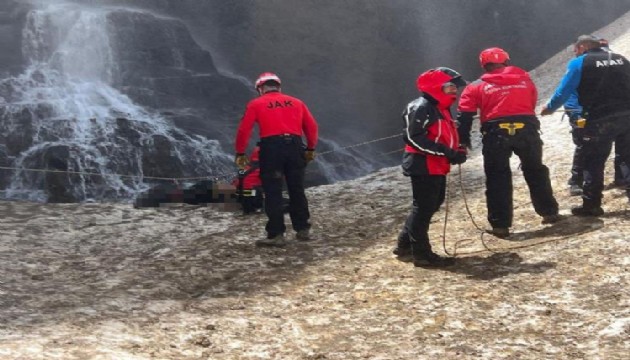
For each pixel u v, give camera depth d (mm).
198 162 17094
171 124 17766
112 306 5359
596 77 6355
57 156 15422
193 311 5293
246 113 6973
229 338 4734
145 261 6781
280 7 23391
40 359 4043
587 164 6598
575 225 6508
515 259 5945
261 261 6621
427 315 5039
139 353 4328
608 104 6426
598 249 5832
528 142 6324
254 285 5949
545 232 6523
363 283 5828
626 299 4895
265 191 7055
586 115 6496
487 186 6602
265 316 5191
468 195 8305
